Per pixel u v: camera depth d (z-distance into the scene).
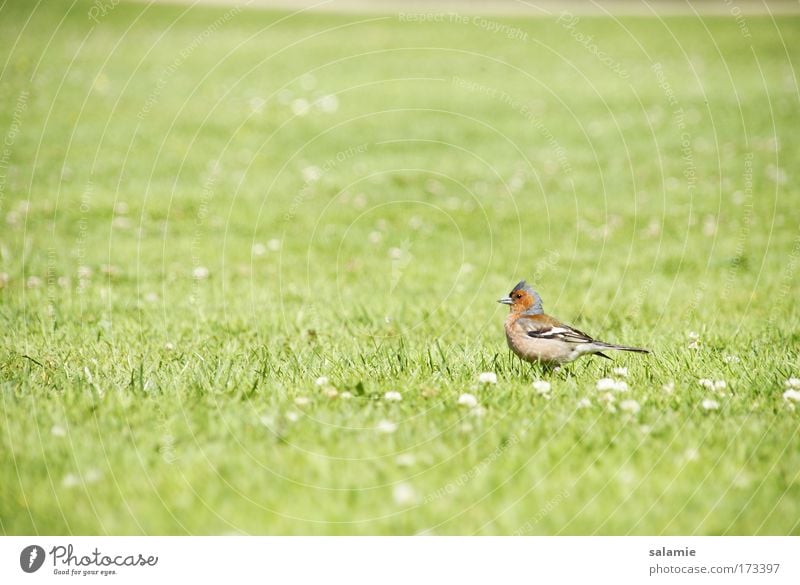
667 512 5.95
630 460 6.32
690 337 10.16
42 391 7.79
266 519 5.90
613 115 27.08
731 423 6.93
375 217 18.89
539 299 9.24
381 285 14.19
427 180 21.62
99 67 30.05
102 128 24.06
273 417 7.02
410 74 31.16
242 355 9.23
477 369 8.67
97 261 14.88
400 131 25.41
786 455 6.44
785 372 8.41
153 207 18.62
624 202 19.83
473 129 25.81
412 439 6.66
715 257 15.58
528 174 22.11
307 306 12.49
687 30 39.53
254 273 14.77
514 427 6.82
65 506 5.95
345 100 28.16
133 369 8.30
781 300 12.45
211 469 6.21
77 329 10.65
